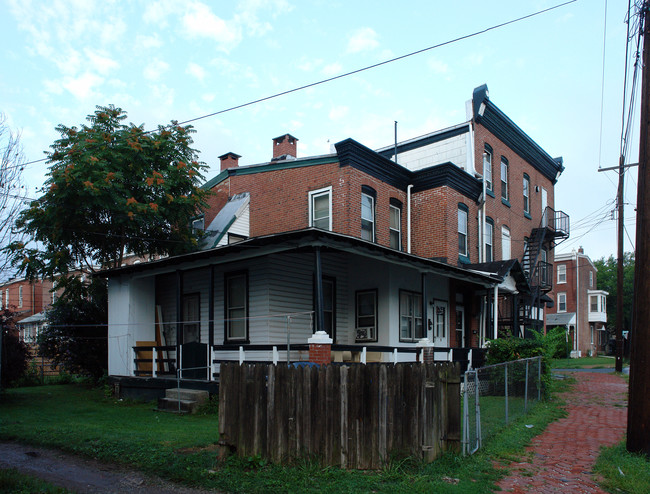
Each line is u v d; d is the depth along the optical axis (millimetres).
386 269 15727
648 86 8898
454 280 19016
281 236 11586
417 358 14414
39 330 20547
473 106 22125
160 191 17531
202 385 13062
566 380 20531
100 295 18781
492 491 6527
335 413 6992
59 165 15859
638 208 8820
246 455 7160
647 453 8242
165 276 17625
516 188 26172
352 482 6398
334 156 17594
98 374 18656
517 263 19109
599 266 63812
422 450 7191
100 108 17469
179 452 7812
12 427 9945
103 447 8188
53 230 16031
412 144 23812
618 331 24922
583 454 8664
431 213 19547
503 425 10336
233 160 24125
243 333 14891
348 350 12281
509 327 21781
